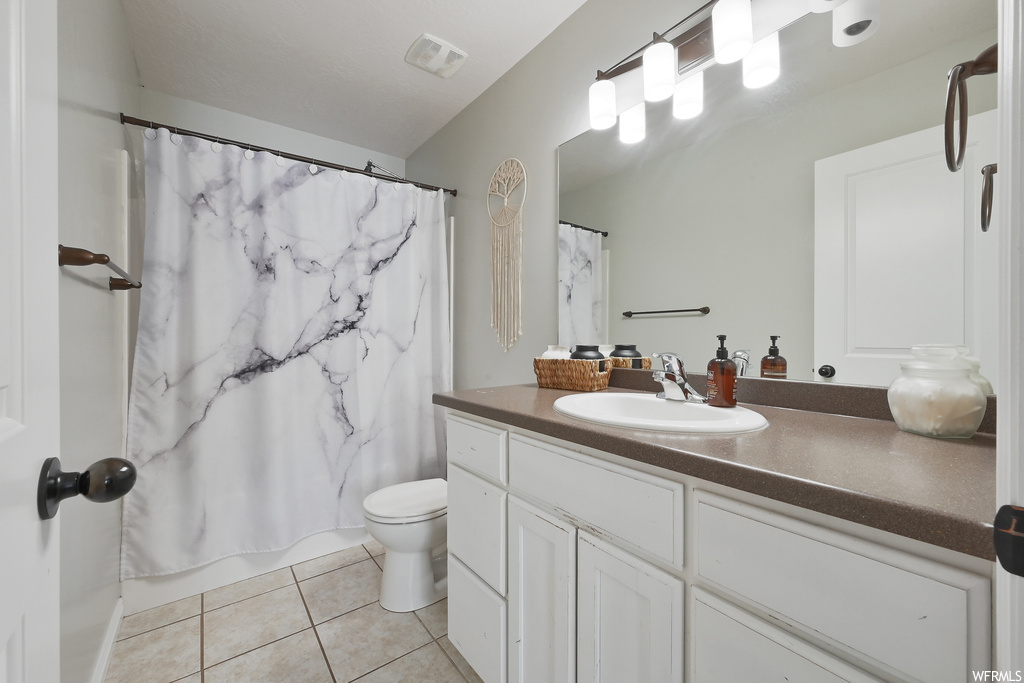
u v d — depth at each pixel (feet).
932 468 1.96
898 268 2.99
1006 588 1.11
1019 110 1.03
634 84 4.76
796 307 3.54
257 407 6.04
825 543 1.73
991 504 1.52
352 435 6.86
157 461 5.42
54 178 1.61
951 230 2.76
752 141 3.82
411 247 7.52
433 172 8.63
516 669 3.41
